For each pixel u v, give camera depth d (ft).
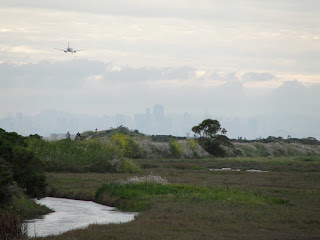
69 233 94.84
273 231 102.58
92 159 299.38
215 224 109.70
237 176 266.77
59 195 181.06
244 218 118.42
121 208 145.18
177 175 273.95
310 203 152.87
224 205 140.67
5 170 137.90
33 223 116.98
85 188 197.06
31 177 157.89
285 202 151.23
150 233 94.94
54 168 287.89
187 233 97.04
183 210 130.31
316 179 251.19
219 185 199.11
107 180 230.68
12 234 94.94
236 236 94.53
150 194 168.66
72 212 138.41
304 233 100.12
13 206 126.00
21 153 159.43
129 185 181.57
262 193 177.68
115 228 101.40
